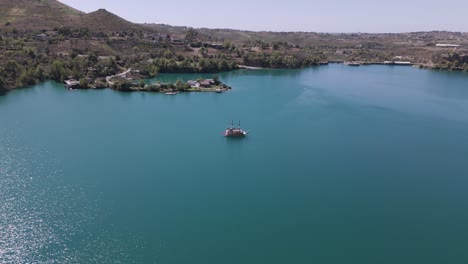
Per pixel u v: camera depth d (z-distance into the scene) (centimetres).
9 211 9156
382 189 10675
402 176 11519
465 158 13038
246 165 12144
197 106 19438
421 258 7862
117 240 8219
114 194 10062
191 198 9969
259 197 10106
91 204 9550
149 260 7644
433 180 11281
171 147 13525
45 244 8006
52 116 16888
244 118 17362
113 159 12300
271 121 17025
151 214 9175
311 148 13775
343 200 10038
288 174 11544
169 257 7738
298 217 9206
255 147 13762
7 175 10925
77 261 7544
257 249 8038
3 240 8088
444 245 8281
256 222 8969
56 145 13300
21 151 12669
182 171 11581
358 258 7825
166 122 16512
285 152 13362
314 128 16162
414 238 8506
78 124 15825
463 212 9544
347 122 17175
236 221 8994
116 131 15075
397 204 9881
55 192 10069
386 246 8212
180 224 8831
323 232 8656
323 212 9450
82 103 19425
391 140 14838
